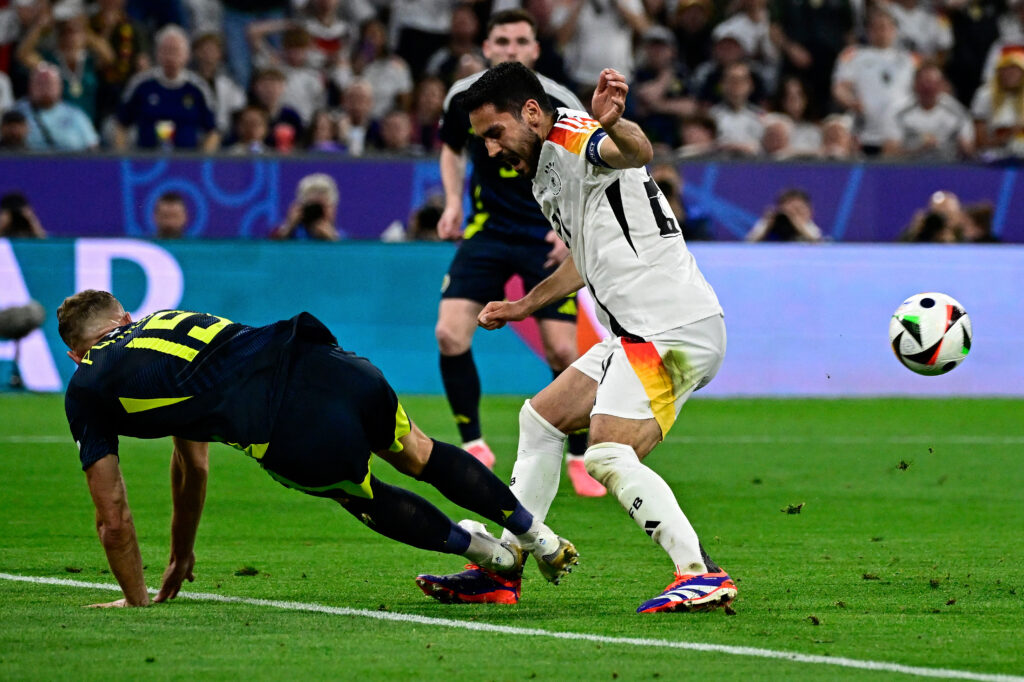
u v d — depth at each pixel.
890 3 62.34
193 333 15.56
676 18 60.22
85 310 16.30
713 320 16.36
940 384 48.34
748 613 16.05
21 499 25.98
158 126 51.25
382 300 46.12
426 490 27.92
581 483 27.58
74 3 56.12
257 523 23.59
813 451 34.59
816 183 48.97
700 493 27.67
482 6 58.44
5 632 14.69
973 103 61.53
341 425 15.12
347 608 16.36
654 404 16.14
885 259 47.94
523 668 13.18
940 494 27.70
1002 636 14.79
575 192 16.47
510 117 16.36
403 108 54.66
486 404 44.22
